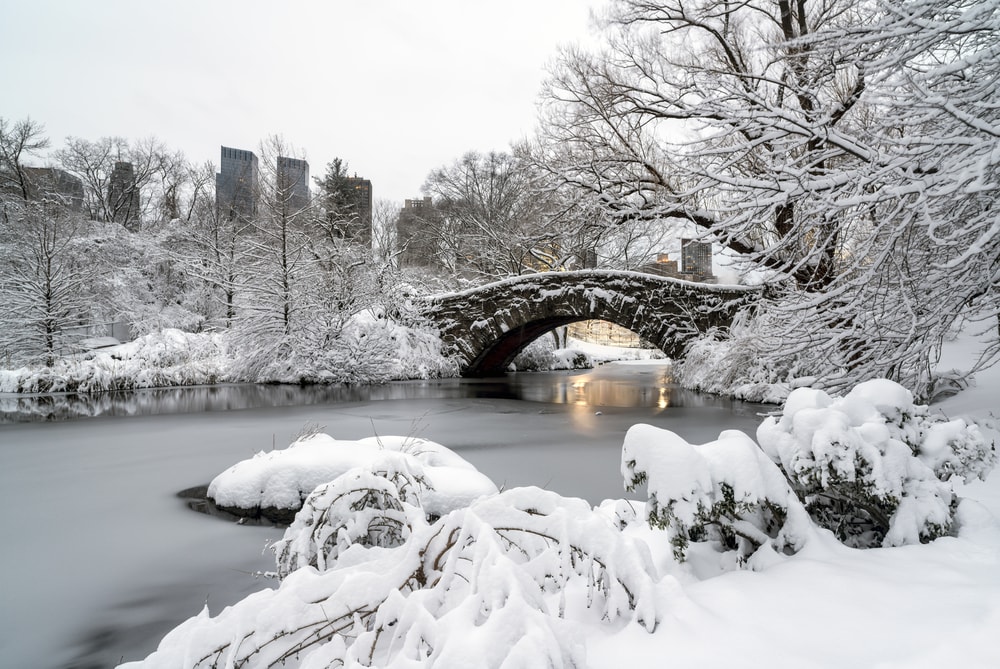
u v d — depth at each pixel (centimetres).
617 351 6119
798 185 743
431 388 2331
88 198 4319
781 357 968
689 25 1736
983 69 645
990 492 470
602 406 1738
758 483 286
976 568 274
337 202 3959
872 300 813
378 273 2784
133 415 1573
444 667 159
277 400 1922
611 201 1928
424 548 243
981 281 722
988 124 569
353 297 2581
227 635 211
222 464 997
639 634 226
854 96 1032
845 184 734
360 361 2450
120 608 472
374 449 691
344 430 1324
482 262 4016
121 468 970
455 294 2686
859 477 319
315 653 200
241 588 506
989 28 575
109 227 3456
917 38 602
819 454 318
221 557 572
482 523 224
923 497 328
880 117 729
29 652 409
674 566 310
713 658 206
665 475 285
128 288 3225
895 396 366
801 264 816
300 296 2470
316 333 2473
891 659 200
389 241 4828
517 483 834
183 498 779
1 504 760
